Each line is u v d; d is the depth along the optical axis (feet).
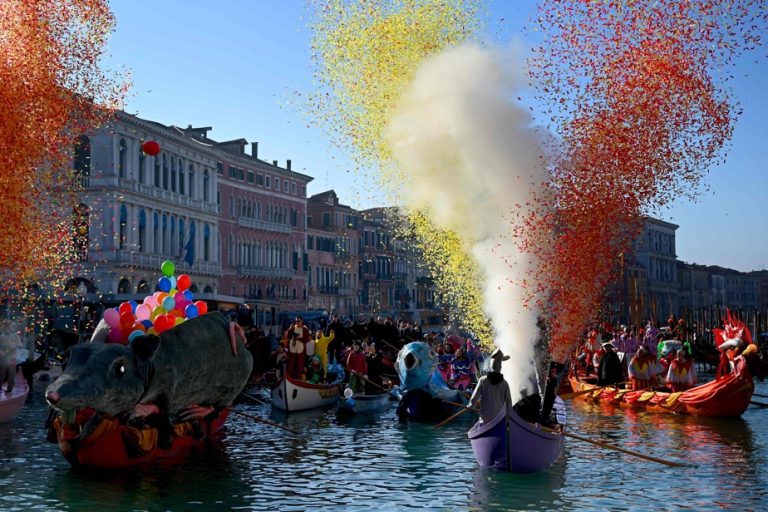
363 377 88.17
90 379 43.29
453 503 42.65
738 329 76.95
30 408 79.25
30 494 43.86
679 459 54.39
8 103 74.23
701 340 153.28
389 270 384.68
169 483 46.80
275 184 303.48
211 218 253.44
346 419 76.54
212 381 51.60
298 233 318.04
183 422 53.11
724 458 54.75
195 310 55.57
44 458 53.31
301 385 82.43
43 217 85.46
